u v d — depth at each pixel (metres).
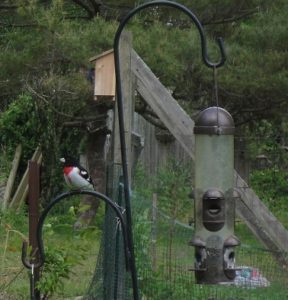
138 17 15.73
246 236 15.73
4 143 21.78
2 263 11.30
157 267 8.10
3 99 20.31
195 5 16.42
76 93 15.18
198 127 6.66
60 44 14.69
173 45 15.03
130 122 8.54
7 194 20.23
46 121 20.33
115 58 5.99
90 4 16.95
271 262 8.33
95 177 17.56
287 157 23.83
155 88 8.59
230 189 6.68
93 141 17.61
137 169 14.18
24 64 15.38
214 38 16.61
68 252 7.90
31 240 7.78
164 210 10.33
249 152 23.12
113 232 7.66
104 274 7.93
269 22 16.08
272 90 15.69
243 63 15.58
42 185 20.41
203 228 6.64
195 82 15.55
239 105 16.72
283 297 7.89
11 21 16.75
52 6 15.61
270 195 22.94
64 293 9.62
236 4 16.83
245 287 7.92
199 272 6.64
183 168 15.25
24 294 9.76
